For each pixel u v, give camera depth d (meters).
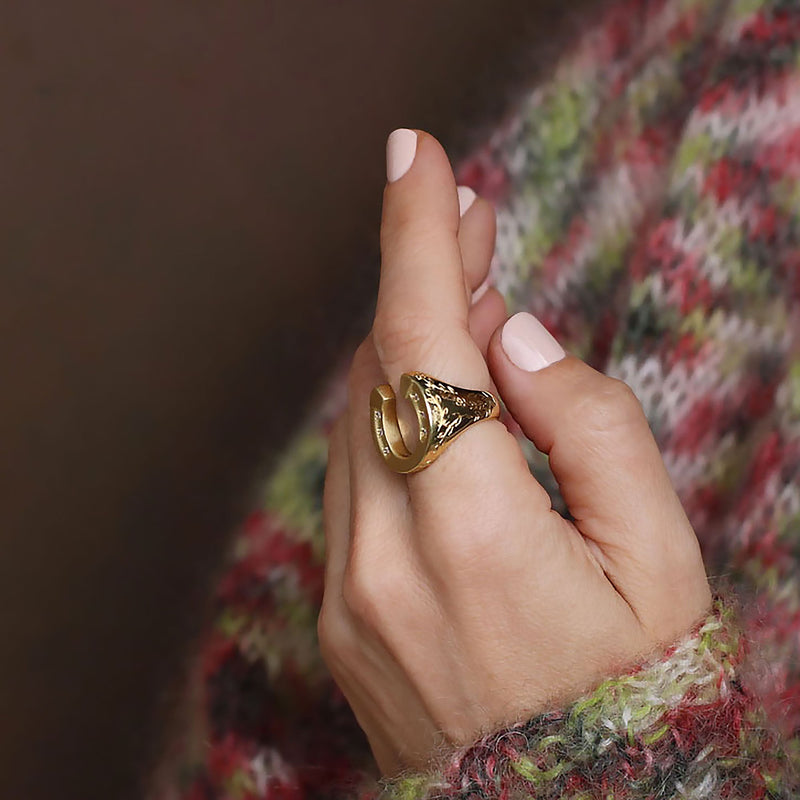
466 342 0.39
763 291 0.49
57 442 0.50
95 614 0.50
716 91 0.49
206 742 0.50
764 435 0.49
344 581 0.40
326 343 0.51
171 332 0.51
